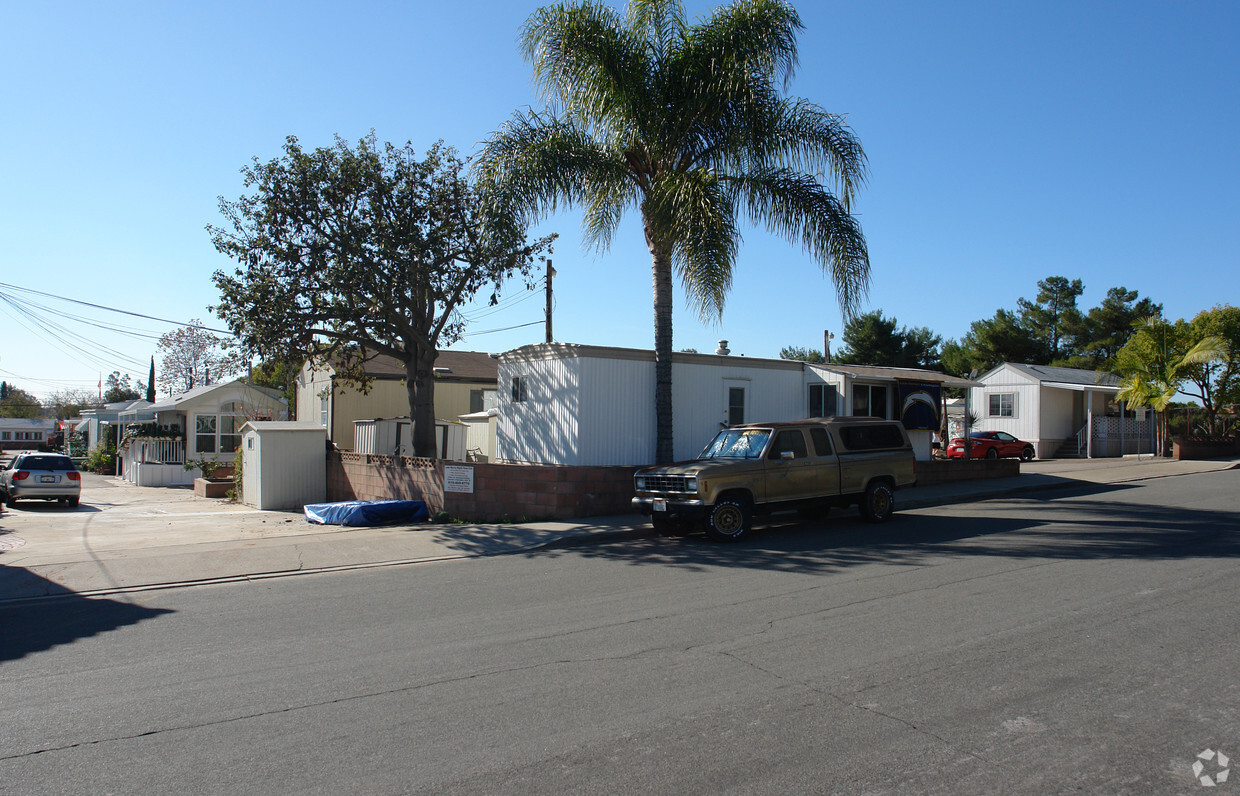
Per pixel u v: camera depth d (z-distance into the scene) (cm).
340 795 397
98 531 1443
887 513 1411
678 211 1415
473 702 527
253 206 1734
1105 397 3738
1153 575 900
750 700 523
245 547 1178
